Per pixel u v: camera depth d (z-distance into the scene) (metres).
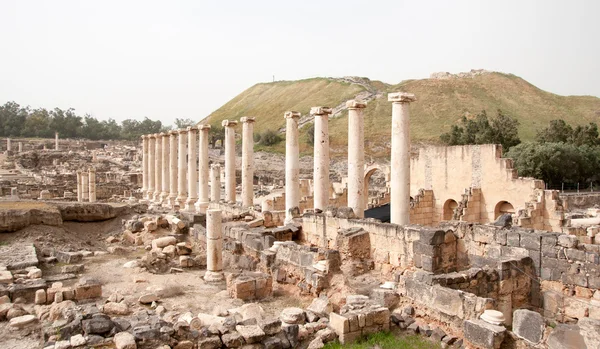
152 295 17.59
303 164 99.00
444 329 13.77
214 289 19.64
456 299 13.55
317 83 175.00
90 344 11.80
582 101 136.12
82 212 34.09
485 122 80.31
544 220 31.50
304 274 18.77
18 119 183.50
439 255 18.22
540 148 62.19
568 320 16.30
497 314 12.47
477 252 19.48
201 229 28.45
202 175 43.19
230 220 32.88
